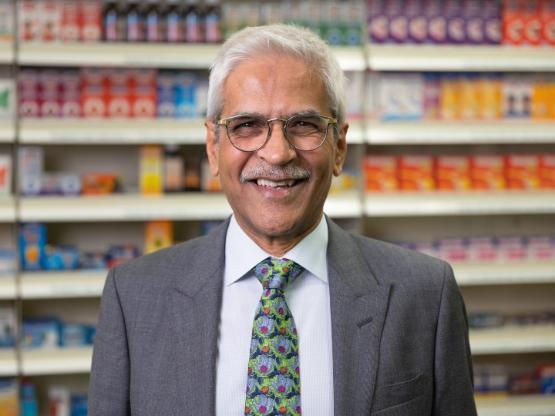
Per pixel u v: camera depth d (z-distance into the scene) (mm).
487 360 4707
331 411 1470
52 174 4086
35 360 3982
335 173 1664
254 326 1500
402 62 4094
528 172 4297
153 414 1494
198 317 1539
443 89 4199
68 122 3955
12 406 4031
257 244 1562
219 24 4090
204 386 1474
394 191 4211
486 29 4223
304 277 1568
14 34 3941
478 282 4238
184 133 4016
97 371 1582
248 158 1485
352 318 1525
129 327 1579
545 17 4258
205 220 4367
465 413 1570
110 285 1638
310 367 1494
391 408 1481
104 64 3945
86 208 3992
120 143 4316
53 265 4055
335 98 1527
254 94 1452
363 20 4133
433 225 4652
